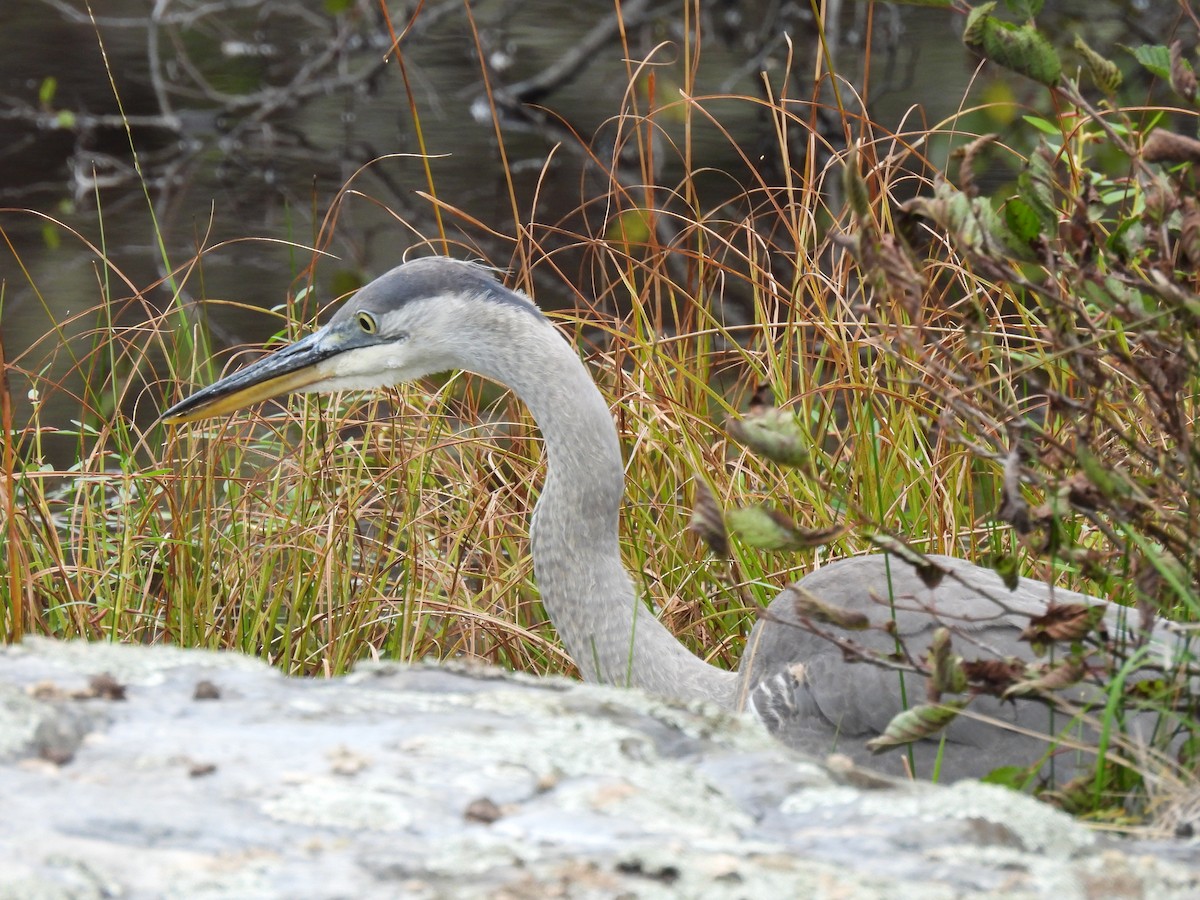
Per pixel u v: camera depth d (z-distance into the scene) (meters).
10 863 3.06
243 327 16.12
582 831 3.44
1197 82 5.87
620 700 4.27
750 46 27.30
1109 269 6.64
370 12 26.47
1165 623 6.10
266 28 29.39
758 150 22.36
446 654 9.64
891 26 25.23
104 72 26.94
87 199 21.58
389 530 10.30
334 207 10.70
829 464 9.52
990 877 3.45
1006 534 8.90
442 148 23.59
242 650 8.97
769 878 3.20
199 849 3.25
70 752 3.69
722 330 9.94
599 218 19.73
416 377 8.27
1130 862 3.61
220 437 9.90
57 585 9.48
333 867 3.18
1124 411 8.70
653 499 9.85
